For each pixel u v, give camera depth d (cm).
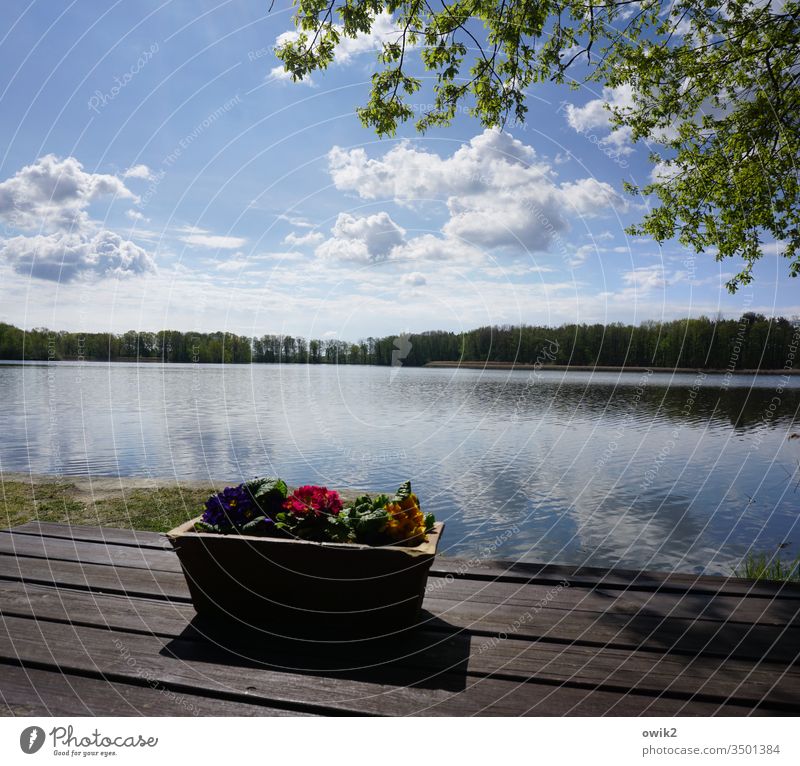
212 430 1435
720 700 155
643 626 199
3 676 164
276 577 191
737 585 236
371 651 180
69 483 596
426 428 1538
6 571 242
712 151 648
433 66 477
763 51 560
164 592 223
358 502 208
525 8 453
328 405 2069
